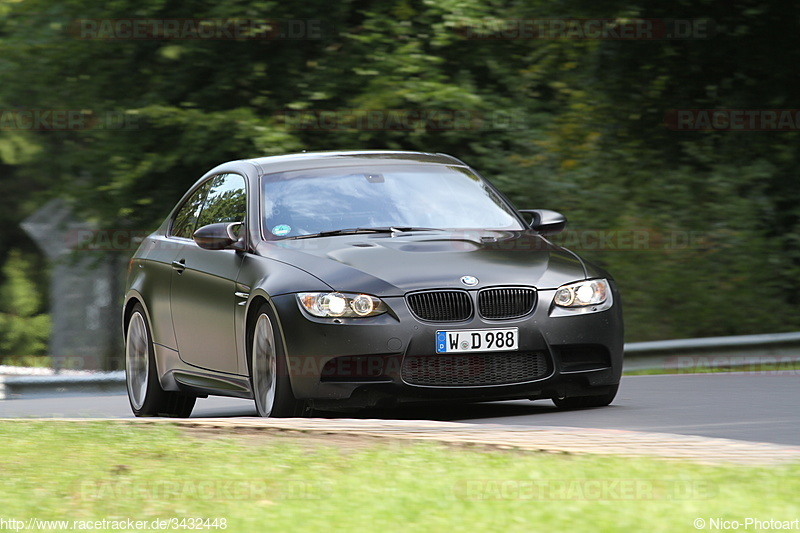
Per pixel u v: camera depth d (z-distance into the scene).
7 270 106.50
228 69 62.34
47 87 65.88
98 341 71.50
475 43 61.41
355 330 24.17
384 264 25.09
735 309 55.12
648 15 55.59
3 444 19.45
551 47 58.94
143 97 63.78
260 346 25.56
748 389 30.89
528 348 24.88
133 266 32.56
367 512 13.87
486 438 19.27
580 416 25.70
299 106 58.41
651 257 56.16
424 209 28.05
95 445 19.20
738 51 55.69
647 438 19.41
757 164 59.91
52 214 68.69
